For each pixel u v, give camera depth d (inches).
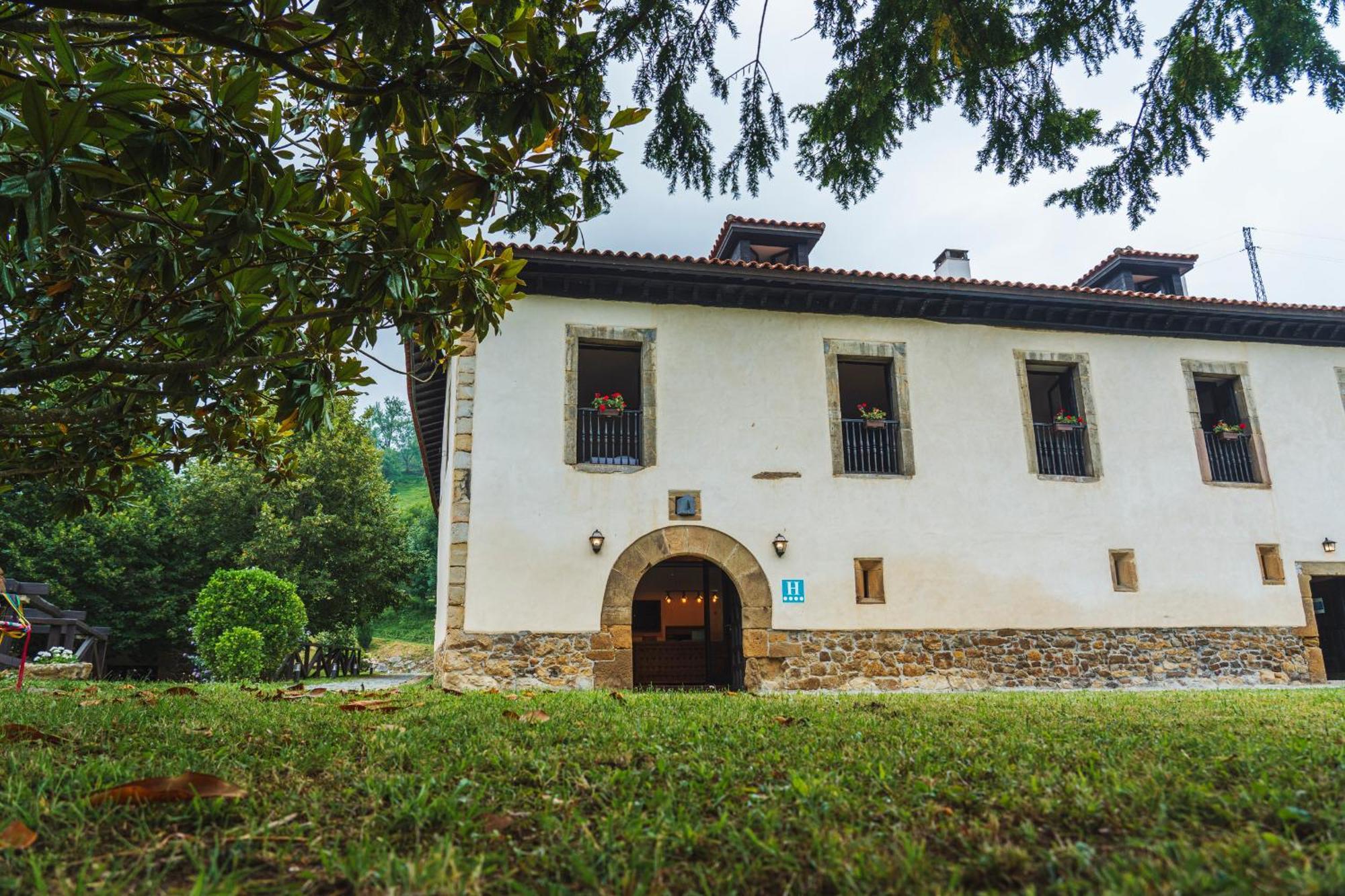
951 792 88.0
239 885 61.6
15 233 88.0
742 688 361.7
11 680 263.0
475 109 110.5
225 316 110.0
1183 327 436.5
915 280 389.7
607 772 101.2
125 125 86.7
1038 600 386.9
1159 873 59.0
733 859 68.3
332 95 145.9
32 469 157.8
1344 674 460.1
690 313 386.6
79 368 112.6
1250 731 134.1
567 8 130.6
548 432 358.3
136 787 78.7
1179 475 418.6
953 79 162.9
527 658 335.0
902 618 371.9
